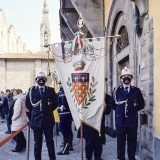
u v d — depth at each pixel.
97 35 13.31
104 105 7.02
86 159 7.59
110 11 11.96
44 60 44.03
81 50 6.88
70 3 16.58
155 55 7.32
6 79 44.19
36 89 7.61
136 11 8.49
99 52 6.88
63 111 9.02
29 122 7.61
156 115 7.23
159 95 7.04
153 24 7.47
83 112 6.86
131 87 7.17
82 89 6.83
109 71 12.47
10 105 13.35
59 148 9.95
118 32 11.38
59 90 9.16
